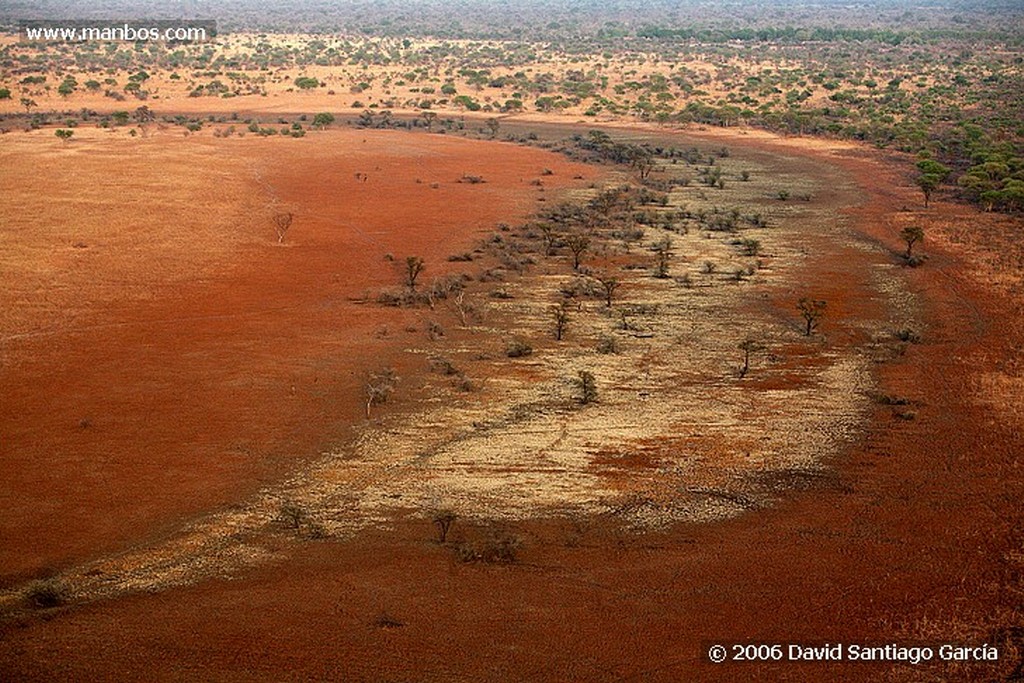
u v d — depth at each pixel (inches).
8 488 1931.6
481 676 1397.6
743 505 1920.5
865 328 3024.1
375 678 1390.3
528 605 1572.3
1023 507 1903.3
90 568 1670.8
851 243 4148.6
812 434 2237.9
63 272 3454.7
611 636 1494.8
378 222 4392.2
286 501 1910.7
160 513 1855.3
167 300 3186.5
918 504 1923.0
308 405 2364.7
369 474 2026.3
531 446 2167.8
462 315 3083.2
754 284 3516.2
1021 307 3201.3
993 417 2321.6
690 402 2423.7
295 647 1453.0
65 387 2440.9
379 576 1654.8
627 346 2832.2
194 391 2433.6
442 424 2274.9
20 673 1385.3
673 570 1685.5
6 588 1610.5
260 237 4060.0
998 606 1589.6
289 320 3021.7
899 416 2332.7
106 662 1413.6
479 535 1797.5
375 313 3110.2
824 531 1824.6
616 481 2012.8
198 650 1443.2
